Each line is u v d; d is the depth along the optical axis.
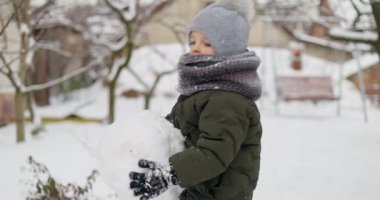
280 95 11.39
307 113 12.16
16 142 7.33
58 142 7.04
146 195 1.87
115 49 10.25
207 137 1.89
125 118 2.07
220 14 2.07
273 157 6.00
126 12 9.45
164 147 1.97
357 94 15.59
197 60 2.03
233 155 1.89
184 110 2.03
